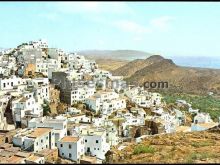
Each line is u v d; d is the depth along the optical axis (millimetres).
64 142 93750
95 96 158625
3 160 81250
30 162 80250
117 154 89375
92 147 99688
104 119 136250
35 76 165250
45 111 134250
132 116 149000
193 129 148500
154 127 141250
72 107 146750
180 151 87062
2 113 120062
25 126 117812
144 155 84375
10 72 167125
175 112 189125
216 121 192875
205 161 74000
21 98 125250
